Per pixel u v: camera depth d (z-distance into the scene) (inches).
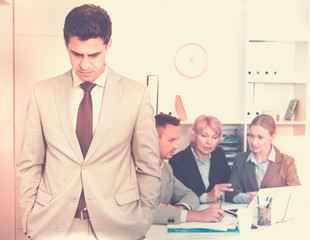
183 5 128.5
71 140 50.3
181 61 129.2
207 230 61.3
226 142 123.8
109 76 53.3
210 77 130.6
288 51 128.6
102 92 53.1
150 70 127.4
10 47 108.4
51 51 110.3
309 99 127.0
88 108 51.6
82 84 52.6
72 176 50.2
